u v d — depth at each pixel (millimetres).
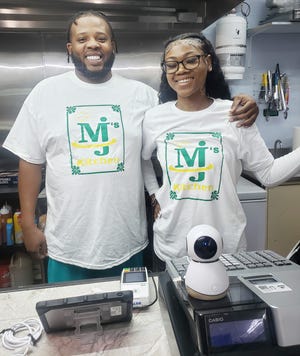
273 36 2424
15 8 1923
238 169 1224
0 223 2014
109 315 703
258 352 530
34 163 1293
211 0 1983
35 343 671
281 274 678
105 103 1240
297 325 537
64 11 1964
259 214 1914
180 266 765
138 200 1312
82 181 1214
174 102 1233
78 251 1266
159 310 771
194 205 1160
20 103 2248
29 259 2082
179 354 570
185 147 1162
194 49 1098
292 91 2537
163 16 2057
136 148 1263
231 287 629
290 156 1157
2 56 2152
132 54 2234
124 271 875
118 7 2014
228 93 1266
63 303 662
